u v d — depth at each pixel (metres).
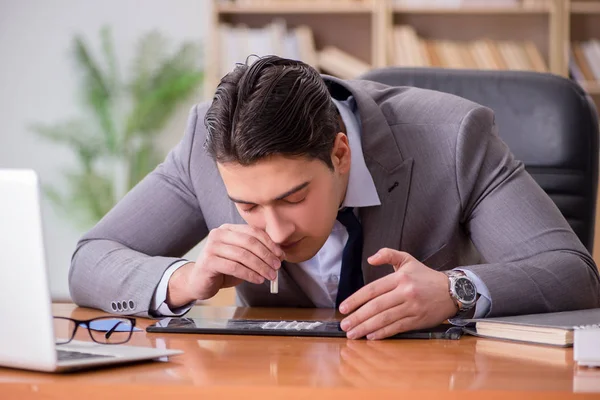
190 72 5.98
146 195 1.89
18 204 0.95
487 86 2.14
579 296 1.51
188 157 1.88
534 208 1.65
